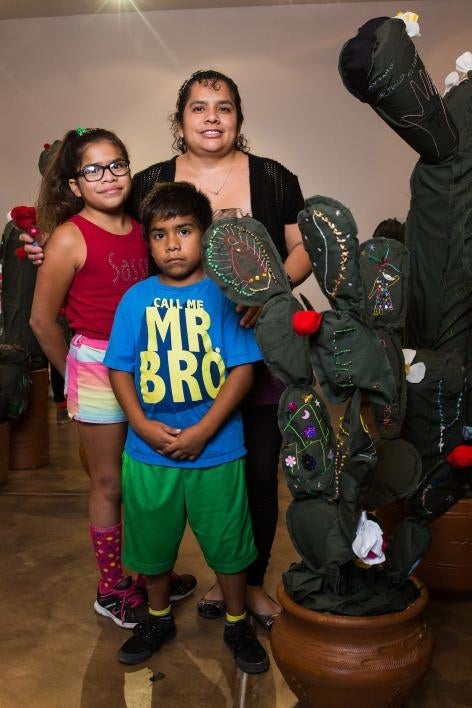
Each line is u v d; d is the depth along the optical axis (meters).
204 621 2.17
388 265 1.57
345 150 6.95
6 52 7.22
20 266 3.86
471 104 1.87
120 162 2.05
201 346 1.87
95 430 2.11
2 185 7.35
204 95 2.04
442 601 2.25
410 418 2.08
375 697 1.54
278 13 6.89
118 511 2.18
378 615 1.56
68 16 7.12
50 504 3.29
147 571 1.96
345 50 1.61
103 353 2.08
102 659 1.99
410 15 1.66
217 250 1.61
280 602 1.63
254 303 1.60
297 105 6.95
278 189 2.08
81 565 2.61
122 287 2.09
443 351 2.12
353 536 1.54
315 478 1.62
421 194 1.95
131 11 7.03
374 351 1.50
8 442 3.63
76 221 2.07
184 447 1.84
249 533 1.94
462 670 1.89
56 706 1.79
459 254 1.96
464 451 1.60
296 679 1.60
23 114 7.26
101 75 7.15
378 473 1.66
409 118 1.72
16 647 2.05
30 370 3.89
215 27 6.98
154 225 1.88
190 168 2.12
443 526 2.16
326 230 1.50
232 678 1.89
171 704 1.79
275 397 2.05
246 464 2.06
